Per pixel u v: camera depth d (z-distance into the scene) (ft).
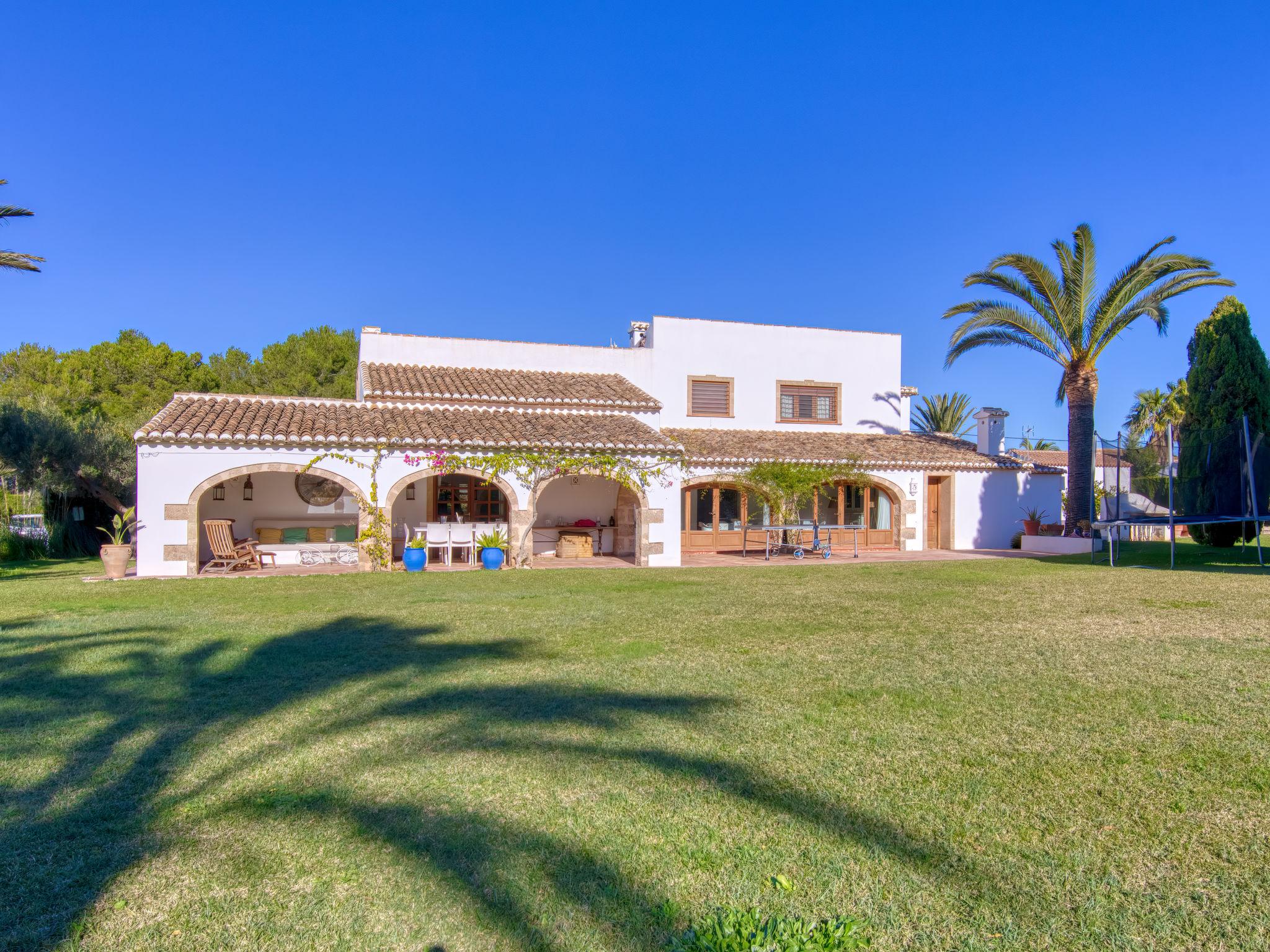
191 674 24.11
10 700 21.27
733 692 21.65
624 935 10.32
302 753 17.10
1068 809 14.02
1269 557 65.41
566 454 60.03
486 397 67.77
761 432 81.87
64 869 12.16
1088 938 10.23
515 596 41.50
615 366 79.87
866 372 87.45
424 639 29.45
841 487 78.38
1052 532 77.92
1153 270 66.44
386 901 11.22
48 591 43.91
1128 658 25.66
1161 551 72.49
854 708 20.06
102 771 16.15
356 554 61.98
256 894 11.43
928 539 82.48
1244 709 19.74
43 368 110.42
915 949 9.98
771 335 84.12
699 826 13.44
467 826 13.51
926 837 13.01
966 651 26.94
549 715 19.67
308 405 62.59
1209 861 12.17
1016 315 71.77
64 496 73.67
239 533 63.36
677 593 42.80
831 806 14.19
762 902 11.08
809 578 50.72
